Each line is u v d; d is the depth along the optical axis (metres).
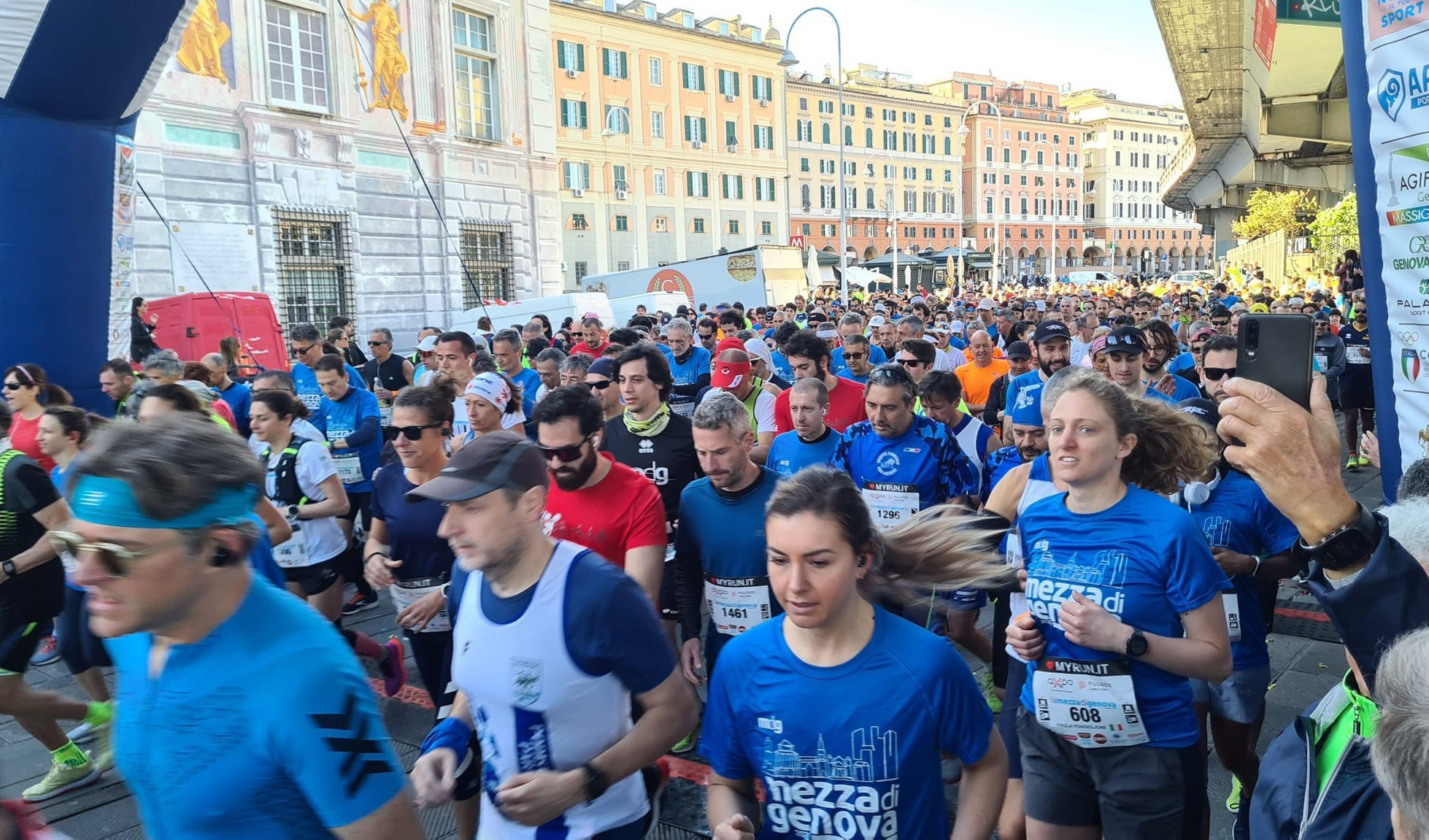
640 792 2.36
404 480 3.81
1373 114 3.85
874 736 1.93
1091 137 96.75
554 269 26.67
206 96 17.75
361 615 6.45
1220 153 21.00
